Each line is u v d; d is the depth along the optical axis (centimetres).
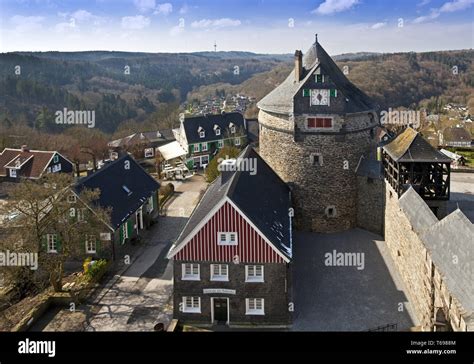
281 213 3791
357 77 14162
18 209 3503
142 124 13725
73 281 3881
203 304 3197
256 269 3128
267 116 4853
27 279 3925
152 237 4884
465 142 11288
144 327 3197
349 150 4569
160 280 3906
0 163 8006
